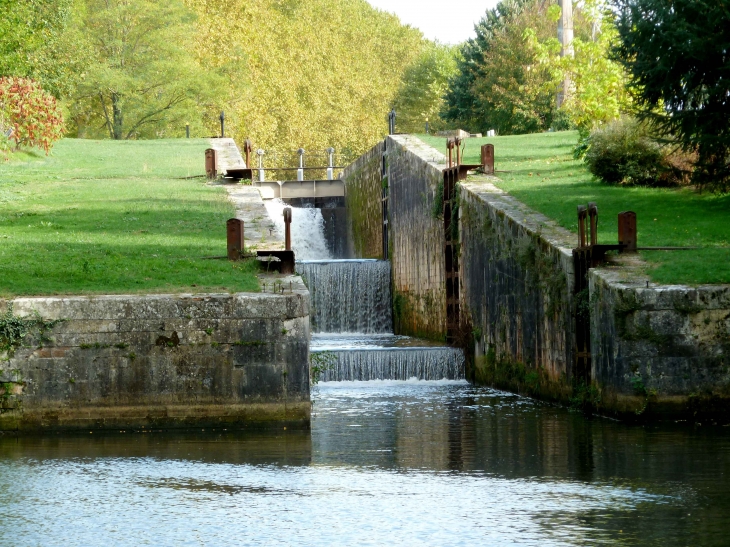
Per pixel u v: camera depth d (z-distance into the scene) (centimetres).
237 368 2067
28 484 1630
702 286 2138
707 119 2905
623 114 3919
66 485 1623
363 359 3130
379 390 2944
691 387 2130
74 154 5444
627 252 2441
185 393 2056
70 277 2367
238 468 1752
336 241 6053
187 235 3247
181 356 2055
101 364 2041
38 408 2028
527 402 2650
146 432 2045
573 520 1401
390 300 4406
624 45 2981
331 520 1417
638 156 3522
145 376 2047
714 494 1534
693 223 2836
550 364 2591
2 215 3662
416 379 3194
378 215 4916
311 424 2277
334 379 3105
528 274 2731
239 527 1388
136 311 2044
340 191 6009
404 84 12306
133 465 1766
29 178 4625
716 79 2864
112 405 2042
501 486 1616
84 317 2038
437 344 3619
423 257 3922
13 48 5303
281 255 2481
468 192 3353
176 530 1375
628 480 1636
